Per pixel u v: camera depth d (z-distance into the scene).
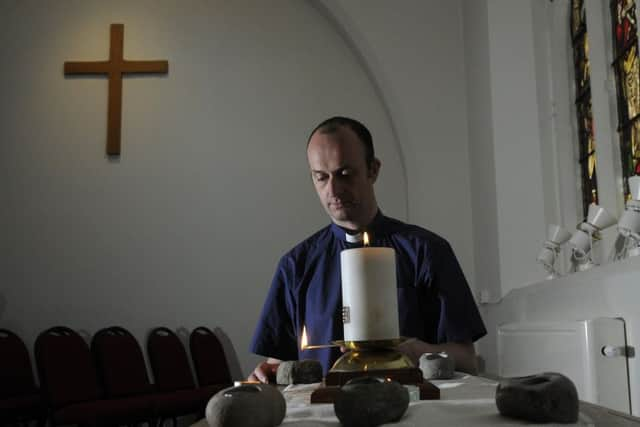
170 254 6.11
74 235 6.09
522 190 4.52
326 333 1.73
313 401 0.93
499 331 3.63
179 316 6.02
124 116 6.30
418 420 0.73
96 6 6.46
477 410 0.79
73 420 4.43
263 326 1.88
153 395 5.02
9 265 6.00
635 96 3.25
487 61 4.75
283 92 6.40
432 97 5.90
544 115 4.54
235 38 6.47
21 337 5.88
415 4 6.05
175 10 6.49
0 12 6.39
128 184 6.20
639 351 2.16
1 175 6.15
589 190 4.07
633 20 3.25
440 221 5.71
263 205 6.22
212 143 6.30
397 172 6.22
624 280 2.24
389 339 0.96
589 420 0.71
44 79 6.33
